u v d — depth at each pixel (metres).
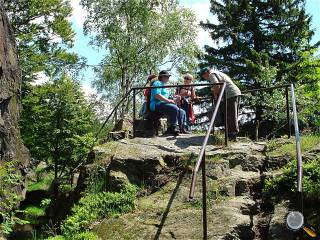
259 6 31.45
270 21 31.61
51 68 31.25
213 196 7.87
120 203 8.09
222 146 9.60
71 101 24.62
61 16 31.73
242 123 27.14
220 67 30.41
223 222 7.08
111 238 7.26
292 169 7.92
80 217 7.86
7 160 13.29
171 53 32.12
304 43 29.31
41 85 27.02
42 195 21.00
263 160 8.78
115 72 34.25
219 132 10.80
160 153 9.28
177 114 10.77
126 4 31.86
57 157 23.64
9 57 13.95
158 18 32.12
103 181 8.84
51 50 31.98
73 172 11.13
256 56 27.98
